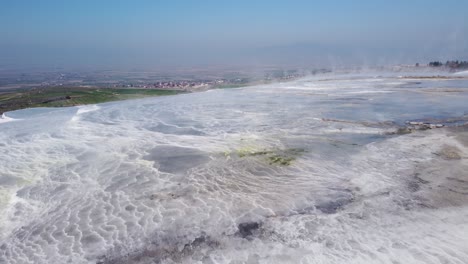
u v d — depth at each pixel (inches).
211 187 337.1
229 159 410.6
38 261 237.9
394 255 226.2
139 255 239.5
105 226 275.4
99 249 247.3
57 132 558.6
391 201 297.1
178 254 238.2
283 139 482.9
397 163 382.0
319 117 612.1
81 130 569.3
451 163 374.0
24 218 295.6
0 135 547.2
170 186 341.7
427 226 258.5
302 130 526.9
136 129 568.1
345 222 267.7
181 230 264.4
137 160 416.8
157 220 279.7
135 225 274.4
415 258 222.8
